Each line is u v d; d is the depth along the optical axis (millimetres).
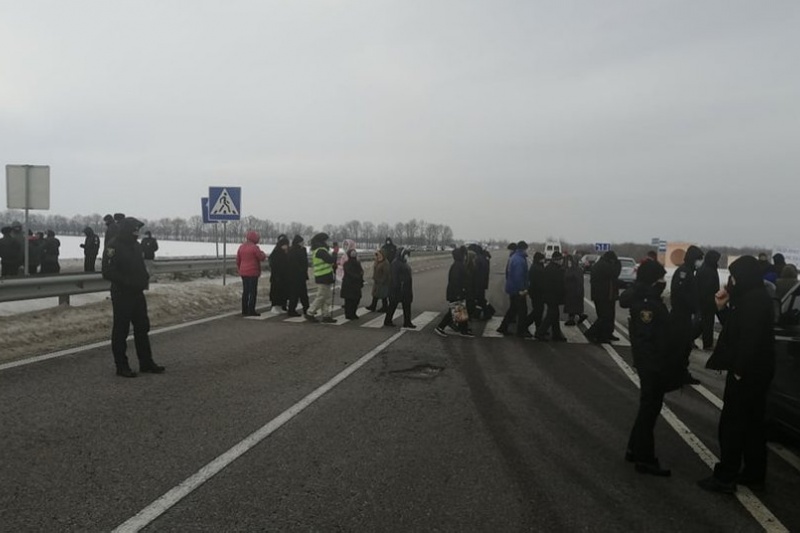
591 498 4211
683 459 5152
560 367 9023
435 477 4469
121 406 5957
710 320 11102
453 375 8156
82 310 11547
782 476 4895
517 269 11914
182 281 20953
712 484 4445
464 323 11742
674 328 4730
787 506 4227
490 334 12219
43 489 3961
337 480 4332
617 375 8547
